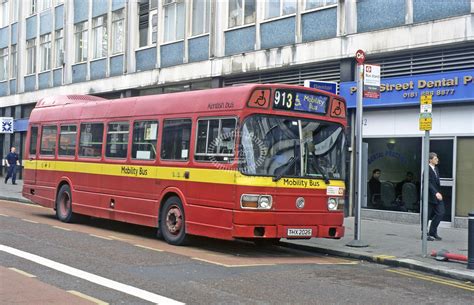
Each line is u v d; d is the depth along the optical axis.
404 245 11.98
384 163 16.12
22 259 9.19
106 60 27.89
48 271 8.36
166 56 24.09
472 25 13.74
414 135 15.32
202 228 10.82
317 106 11.09
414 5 15.02
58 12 32.44
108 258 9.62
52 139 16.09
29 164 16.95
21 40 36.03
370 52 15.91
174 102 11.97
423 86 14.80
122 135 13.38
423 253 10.55
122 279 7.98
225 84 21.33
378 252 11.09
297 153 10.75
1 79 38.75
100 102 14.43
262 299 7.12
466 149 14.36
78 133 14.98
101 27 28.61
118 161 13.34
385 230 14.28
